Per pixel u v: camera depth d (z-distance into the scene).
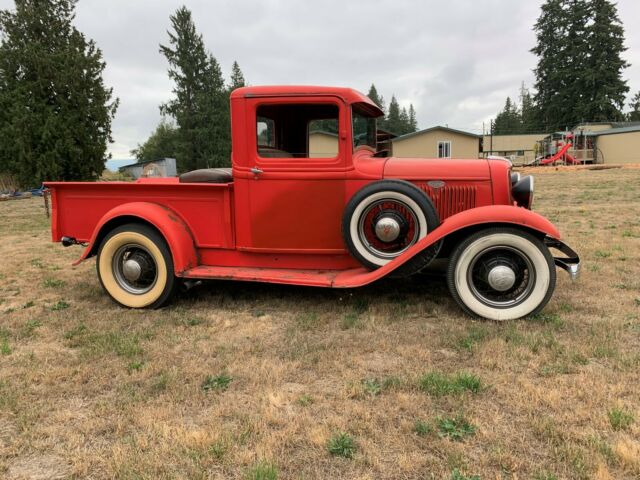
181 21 39.75
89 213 4.50
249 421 2.33
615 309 3.76
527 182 4.09
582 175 22.31
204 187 4.13
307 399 2.53
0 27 23.73
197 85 40.47
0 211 14.30
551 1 55.16
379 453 2.07
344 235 3.82
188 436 2.20
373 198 3.73
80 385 2.78
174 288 4.16
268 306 4.19
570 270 3.61
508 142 45.09
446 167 4.00
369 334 3.44
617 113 51.41
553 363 2.83
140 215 4.10
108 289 4.30
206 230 4.25
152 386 2.71
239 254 4.25
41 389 2.73
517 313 3.52
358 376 2.79
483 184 3.93
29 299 4.60
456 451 2.04
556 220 8.47
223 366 2.97
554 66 55.22
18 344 3.43
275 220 4.06
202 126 40.12
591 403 2.38
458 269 3.60
